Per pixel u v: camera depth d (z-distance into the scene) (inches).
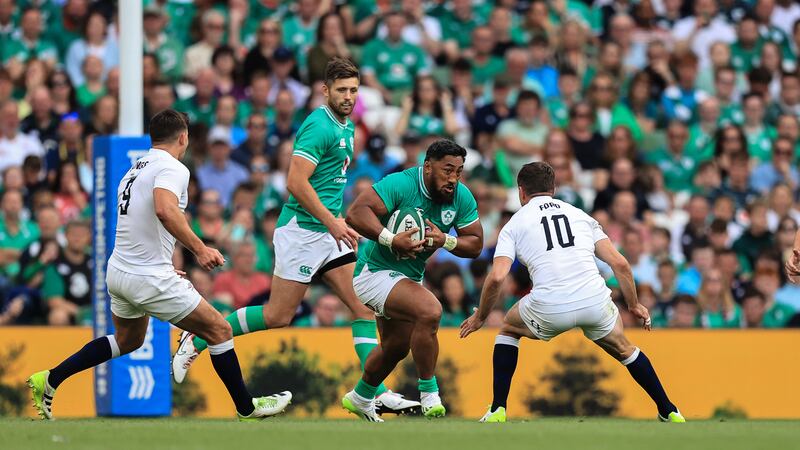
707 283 1651.1
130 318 948.6
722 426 885.2
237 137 1793.8
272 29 1846.7
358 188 1651.1
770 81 1978.3
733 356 1494.8
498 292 911.7
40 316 1546.5
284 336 1409.9
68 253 1568.7
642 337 1482.5
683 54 1958.7
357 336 1058.1
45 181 1708.9
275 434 729.6
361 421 964.6
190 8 1905.8
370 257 969.5
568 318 920.3
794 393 1499.8
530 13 1982.0
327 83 1010.7
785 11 2084.2
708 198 1831.9
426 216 957.2
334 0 1975.9
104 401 1128.2
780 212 1797.5
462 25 1974.7
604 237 949.8
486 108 1838.1
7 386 1353.3
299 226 1033.5
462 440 683.4
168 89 1776.6
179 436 706.8
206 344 1035.3
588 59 1984.5
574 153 1820.9
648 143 1881.2
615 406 1453.0
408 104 1836.9
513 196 1785.2
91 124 1761.8
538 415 1443.2
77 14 1870.1
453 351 1438.2
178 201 888.9
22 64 1831.9
